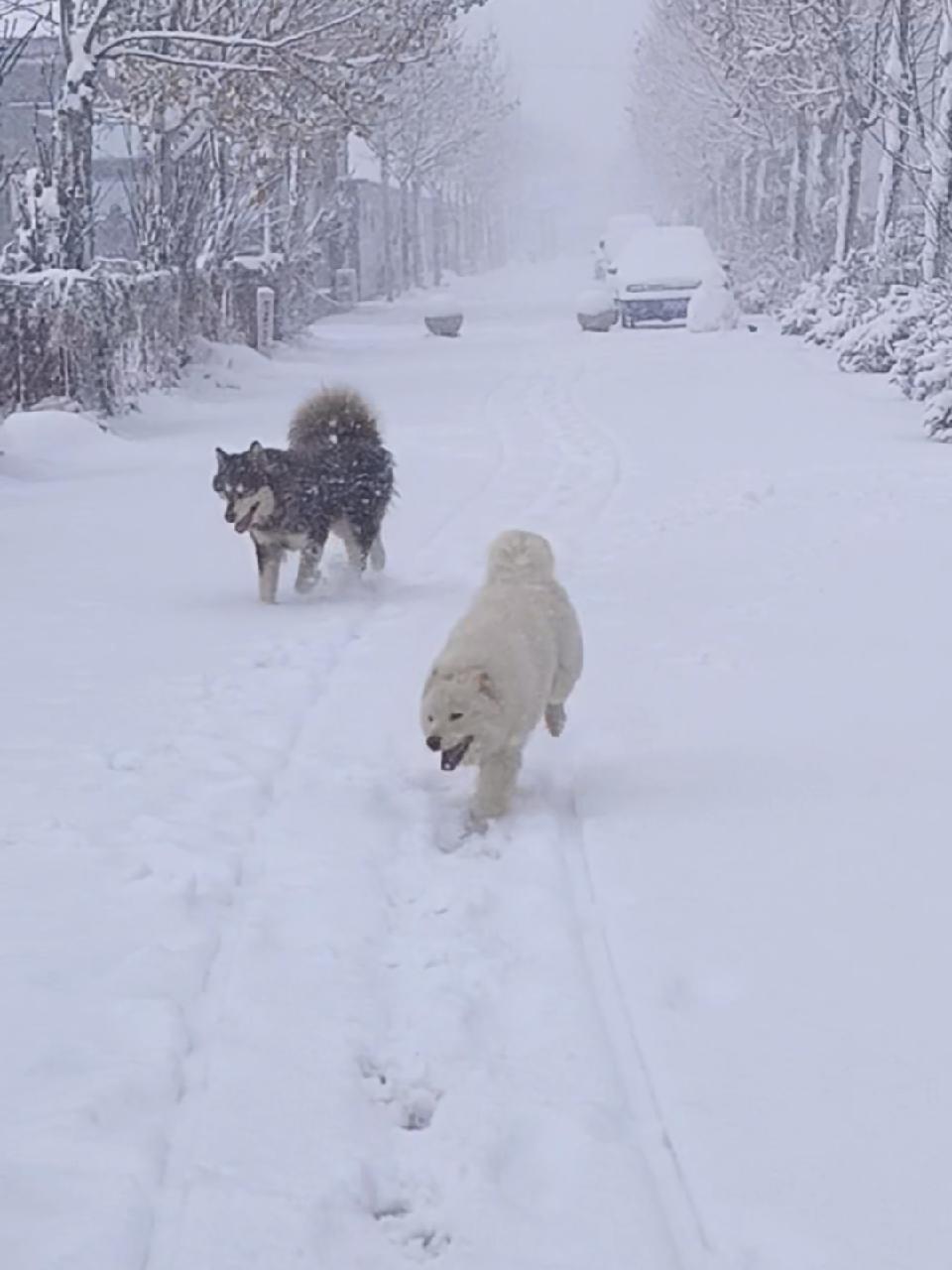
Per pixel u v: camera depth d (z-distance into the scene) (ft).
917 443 54.19
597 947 15.72
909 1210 11.10
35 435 54.03
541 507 42.83
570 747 22.11
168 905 16.33
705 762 21.22
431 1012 14.25
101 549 37.42
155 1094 12.72
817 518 39.88
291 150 97.60
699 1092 12.72
